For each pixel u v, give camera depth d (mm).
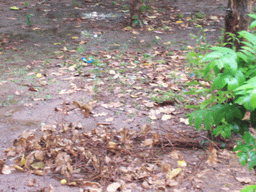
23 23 8531
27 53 6523
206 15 9141
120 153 3227
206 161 3160
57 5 10273
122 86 5016
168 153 3322
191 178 2893
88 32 7871
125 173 2928
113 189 2676
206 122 2197
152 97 4598
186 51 6512
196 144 3428
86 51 6625
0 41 7219
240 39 3520
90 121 3984
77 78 5324
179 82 5074
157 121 3967
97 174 2904
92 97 4648
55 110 4234
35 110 4258
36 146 3260
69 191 2686
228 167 3059
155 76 5328
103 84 5082
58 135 3576
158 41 7242
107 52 6535
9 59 6199
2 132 3711
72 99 4574
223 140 3473
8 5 10234
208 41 7105
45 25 8391
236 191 2699
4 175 2928
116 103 4430
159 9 9867
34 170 2998
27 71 5625
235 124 2094
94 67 5797
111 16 9250
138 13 8289
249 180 2832
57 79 5297
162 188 2721
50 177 2910
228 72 1869
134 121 3969
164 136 3533
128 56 6289
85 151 3215
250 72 1861
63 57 6289
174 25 8414
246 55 1989
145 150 3307
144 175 2889
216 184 2809
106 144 3350
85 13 9484
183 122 3924
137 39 7391
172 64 5852
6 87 4953
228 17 3555
